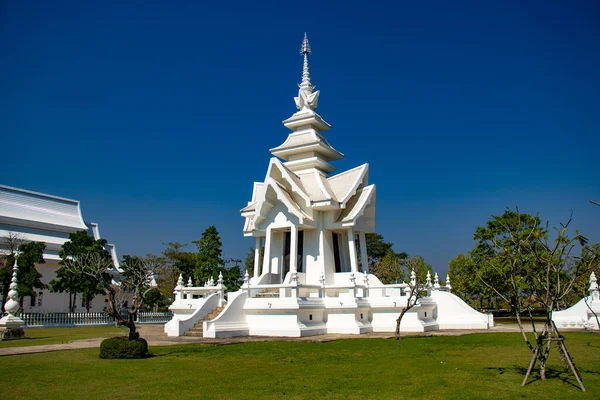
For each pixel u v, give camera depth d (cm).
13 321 3250
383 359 2002
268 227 3712
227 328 3003
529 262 1714
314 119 4144
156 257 6512
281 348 2355
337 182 4003
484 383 1482
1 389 1434
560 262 1492
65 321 4997
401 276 5488
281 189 3644
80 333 3791
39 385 1490
